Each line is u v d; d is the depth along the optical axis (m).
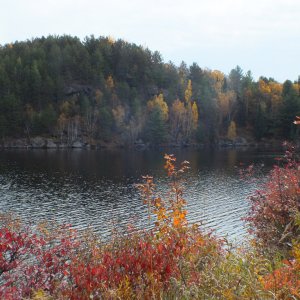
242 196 40.50
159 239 4.50
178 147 116.44
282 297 3.22
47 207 35.59
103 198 39.97
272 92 140.12
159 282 3.54
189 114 122.69
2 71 115.94
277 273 3.46
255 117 125.56
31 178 52.47
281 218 7.04
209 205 36.47
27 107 115.19
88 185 47.62
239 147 115.31
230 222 29.92
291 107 115.44
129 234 5.21
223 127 131.00
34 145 106.44
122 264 3.80
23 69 123.38
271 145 117.56
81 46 142.25
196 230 5.14
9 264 4.32
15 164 67.12
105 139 113.81
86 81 132.50
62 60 134.38
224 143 121.19
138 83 141.38
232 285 3.50
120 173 57.62
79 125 113.88
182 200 5.45
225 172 58.38
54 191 43.59
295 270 3.52
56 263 4.50
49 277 4.48
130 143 112.19
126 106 123.25
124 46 149.75
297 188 7.48
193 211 34.03
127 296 3.36
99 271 3.59
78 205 36.59
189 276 3.79
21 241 4.54
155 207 5.40
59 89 122.94
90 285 3.41
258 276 3.56
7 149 99.50
